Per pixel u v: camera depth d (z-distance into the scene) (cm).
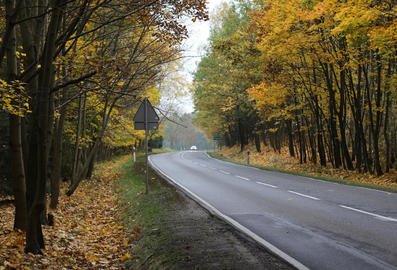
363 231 823
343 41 2030
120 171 2962
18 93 764
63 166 2173
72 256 756
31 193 681
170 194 1437
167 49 1474
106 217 1234
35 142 666
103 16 939
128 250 780
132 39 1455
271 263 613
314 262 623
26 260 634
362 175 2061
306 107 2719
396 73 2025
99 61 838
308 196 1342
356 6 1512
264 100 2538
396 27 1507
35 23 891
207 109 4916
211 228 870
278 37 2009
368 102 2059
